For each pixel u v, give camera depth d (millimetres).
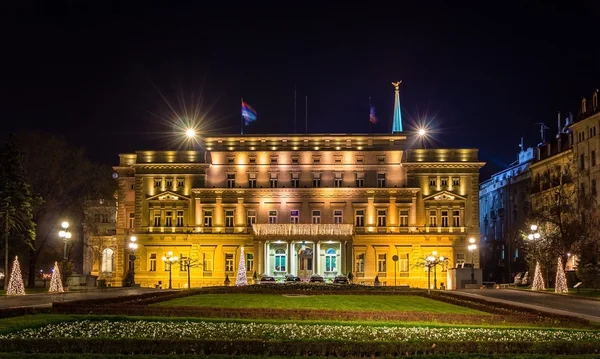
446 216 130375
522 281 117812
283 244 127188
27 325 40000
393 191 130375
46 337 35531
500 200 162125
